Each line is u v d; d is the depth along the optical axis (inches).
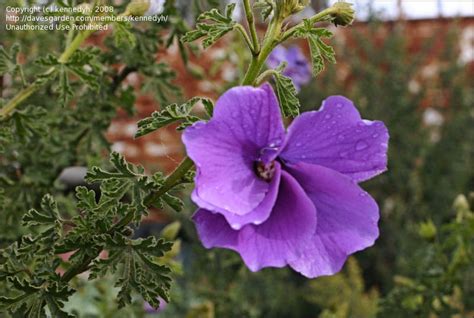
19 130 30.0
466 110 108.7
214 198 20.8
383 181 103.3
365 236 21.6
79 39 29.4
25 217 23.9
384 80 107.5
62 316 23.6
